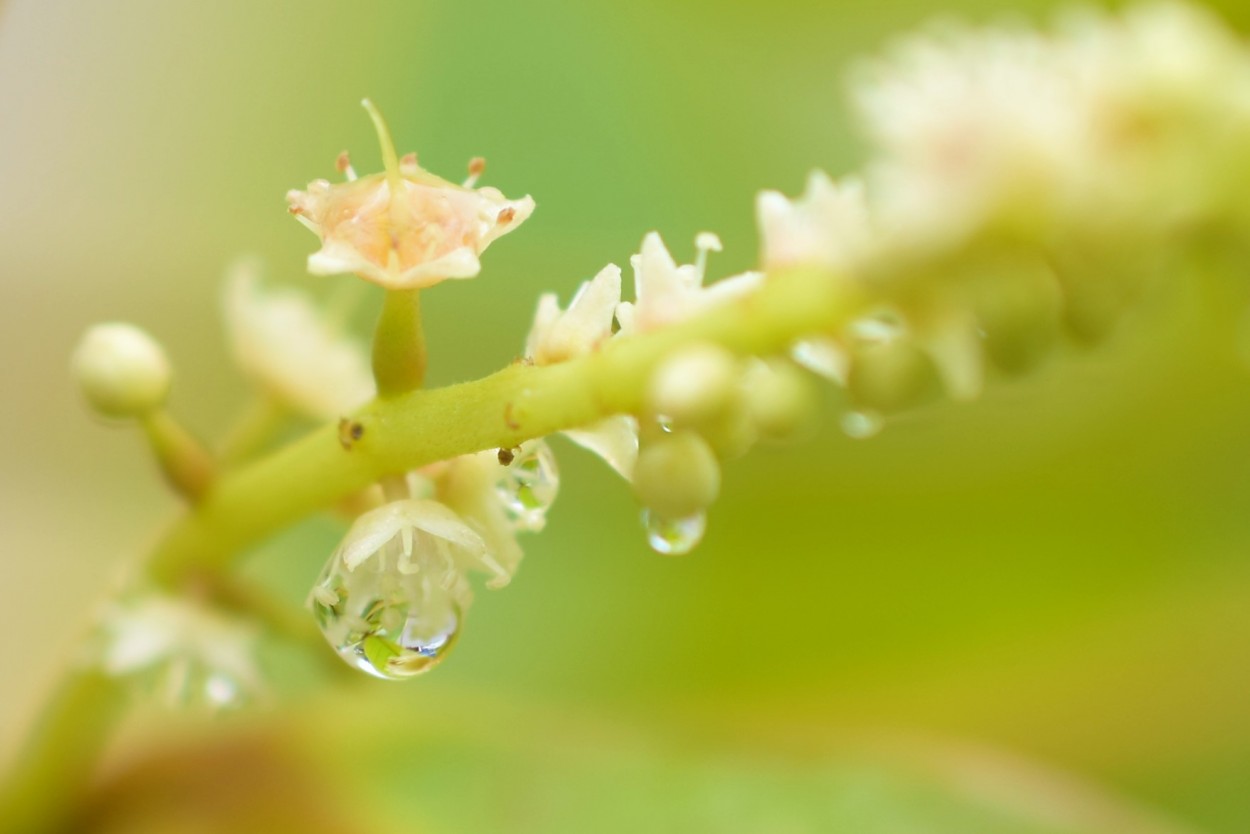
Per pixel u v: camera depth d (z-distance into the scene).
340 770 0.12
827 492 0.16
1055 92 0.09
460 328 0.15
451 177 0.16
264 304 0.11
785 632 0.15
